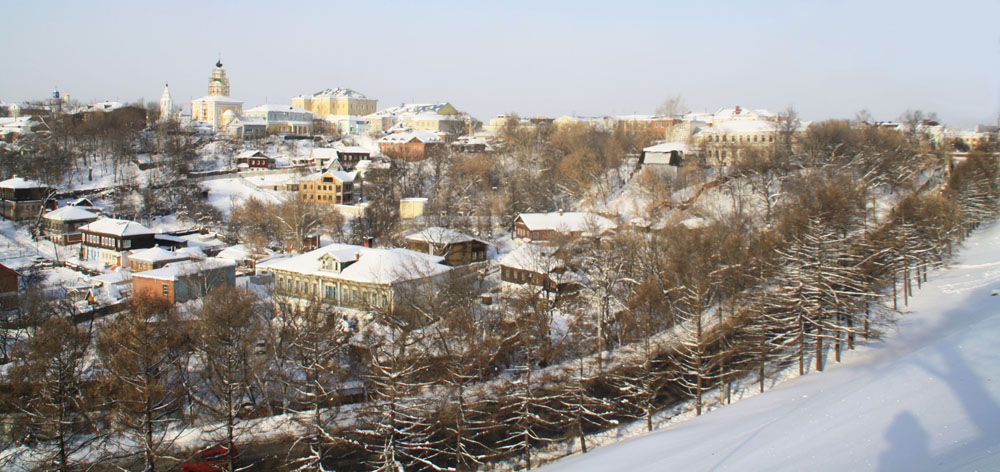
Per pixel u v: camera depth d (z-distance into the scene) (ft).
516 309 284.82
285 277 326.65
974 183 459.32
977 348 177.27
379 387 226.58
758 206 463.01
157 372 224.12
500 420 227.40
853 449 137.28
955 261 372.58
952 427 134.21
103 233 447.83
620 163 615.57
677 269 304.71
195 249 442.91
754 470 142.92
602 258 302.04
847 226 309.01
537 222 438.40
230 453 189.57
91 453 205.87
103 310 324.80
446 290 288.51
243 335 238.48
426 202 524.93
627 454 187.32
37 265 440.45
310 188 601.62
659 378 246.27
